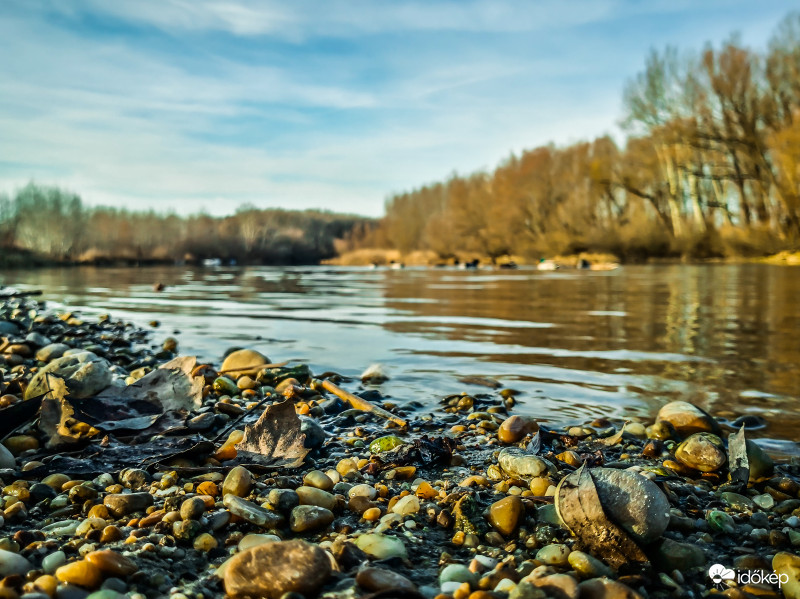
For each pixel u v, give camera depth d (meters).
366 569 0.32
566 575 0.32
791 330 1.24
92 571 0.31
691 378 0.81
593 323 1.42
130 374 0.83
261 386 0.78
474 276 4.65
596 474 0.38
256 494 0.43
